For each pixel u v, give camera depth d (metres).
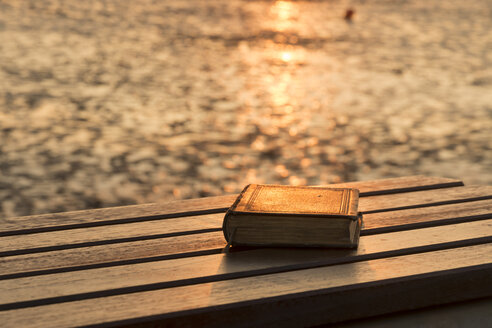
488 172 9.58
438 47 23.45
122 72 17.53
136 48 21.72
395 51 22.61
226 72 18.44
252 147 10.94
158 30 26.23
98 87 15.39
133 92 15.07
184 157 10.16
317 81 17.36
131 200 8.17
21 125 11.53
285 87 16.47
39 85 15.18
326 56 21.80
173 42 23.45
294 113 13.59
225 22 29.67
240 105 14.23
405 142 11.29
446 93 15.61
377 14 34.19
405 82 17.16
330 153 10.66
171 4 35.28
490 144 11.09
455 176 9.43
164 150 10.49
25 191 8.25
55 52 19.98
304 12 34.94
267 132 11.97
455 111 13.70
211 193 8.65
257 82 17.11
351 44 24.39
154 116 12.84
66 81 15.87
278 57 21.45
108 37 23.73
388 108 14.03
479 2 40.38
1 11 28.62
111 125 11.95
